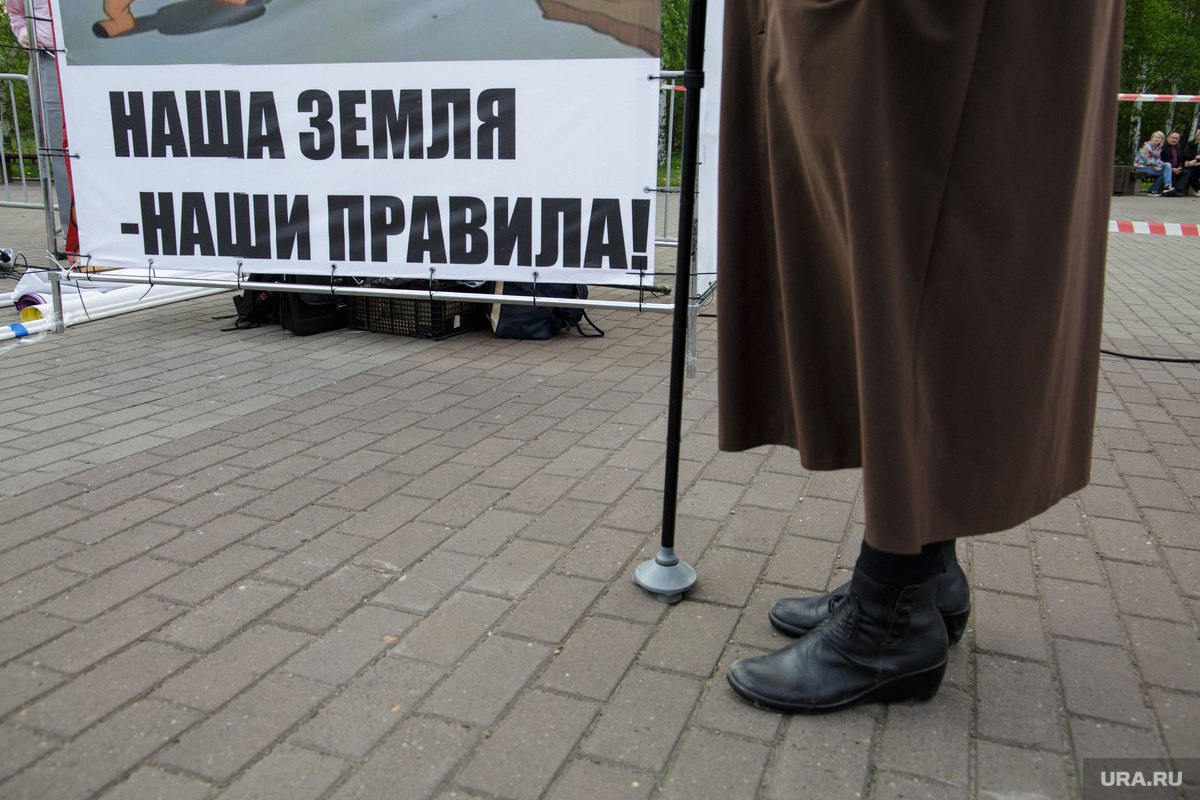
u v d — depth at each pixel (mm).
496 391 4707
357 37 4684
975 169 1652
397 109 4730
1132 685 2174
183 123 5035
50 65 5254
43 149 5355
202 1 4828
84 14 5008
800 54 1685
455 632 2395
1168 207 16578
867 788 1827
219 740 1945
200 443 3844
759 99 1930
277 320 6207
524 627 2422
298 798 1777
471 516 3137
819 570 2766
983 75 1615
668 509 2543
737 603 2562
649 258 4629
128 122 5109
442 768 1868
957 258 1688
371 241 4930
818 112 1659
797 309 1877
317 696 2105
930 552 1965
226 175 5047
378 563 2779
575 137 4555
